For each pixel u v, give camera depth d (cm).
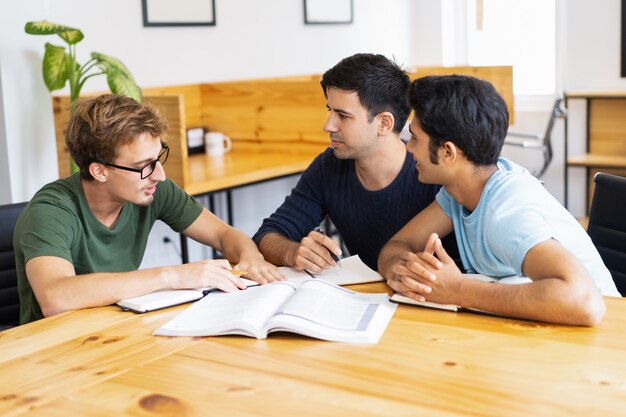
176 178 296
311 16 462
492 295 138
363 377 113
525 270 142
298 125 365
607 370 113
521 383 109
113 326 143
